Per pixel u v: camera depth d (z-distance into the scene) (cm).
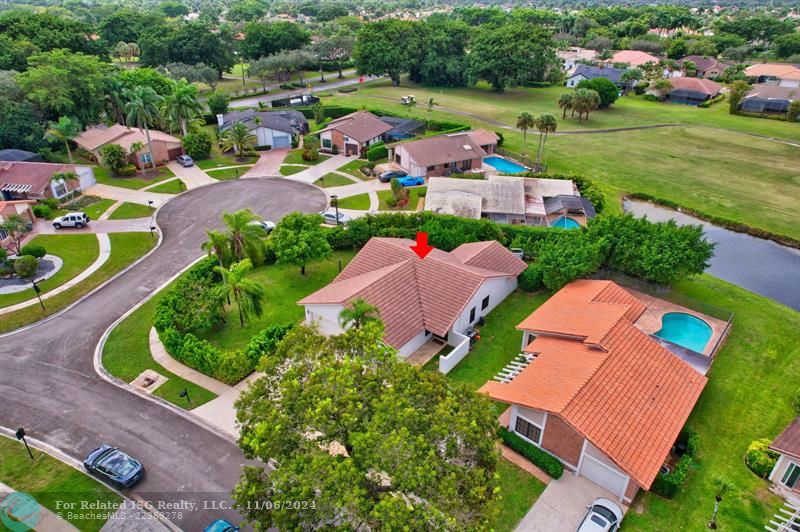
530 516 2639
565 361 3238
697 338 4128
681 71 15412
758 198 7156
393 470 2002
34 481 2780
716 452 3072
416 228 5519
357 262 4612
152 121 8875
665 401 3038
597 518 2539
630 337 3372
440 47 13975
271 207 6538
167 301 4116
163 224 6072
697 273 4362
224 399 3403
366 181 7456
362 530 2095
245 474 2284
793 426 2944
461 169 7750
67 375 3628
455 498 1986
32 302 4525
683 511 2689
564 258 4416
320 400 2259
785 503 2734
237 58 15800
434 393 2422
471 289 4016
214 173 7775
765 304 4700
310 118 11069
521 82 13325
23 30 10425
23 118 7662
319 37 17962
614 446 2675
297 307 4488
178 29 14400
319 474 2042
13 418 3225
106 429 3150
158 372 3672
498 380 3531
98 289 4766
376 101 12212
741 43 18712
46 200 6359
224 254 4534
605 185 7588
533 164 8156
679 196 7206
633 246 4459
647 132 10269
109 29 16488
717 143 9588
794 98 11362
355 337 2747
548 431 2920
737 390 3581
